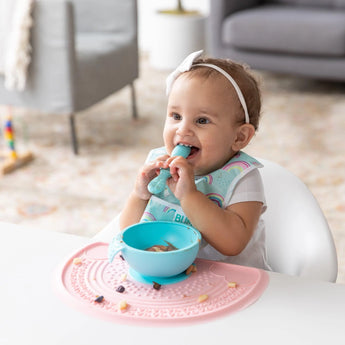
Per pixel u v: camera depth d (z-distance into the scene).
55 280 0.71
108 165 2.54
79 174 2.45
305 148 2.74
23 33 2.45
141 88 3.72
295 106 3.35
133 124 3.10
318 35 3.26
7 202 2.18
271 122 3.09
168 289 0.70
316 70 3.36
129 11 3.00
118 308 0.65
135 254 0.69
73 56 2.49
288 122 3.09
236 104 0.85
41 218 2.06
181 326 0.63
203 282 0.72
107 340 0.60
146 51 4.52
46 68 2.52
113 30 3.06
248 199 0.86
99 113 3.26
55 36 2.45
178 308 0.66
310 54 3.34
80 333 0.61
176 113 0.85
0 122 3.10
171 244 0.77
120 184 2.35
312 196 1.07
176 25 3.95
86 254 0.77
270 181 1.09
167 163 0.80
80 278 0.72
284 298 0.68
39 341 0.60
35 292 0.69
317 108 3.32
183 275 0.73
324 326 0.63
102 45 2.85
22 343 0.60
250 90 0.88
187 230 0.77
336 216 2.07
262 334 0.62
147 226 0.77
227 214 0.82
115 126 3.06
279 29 3.32
